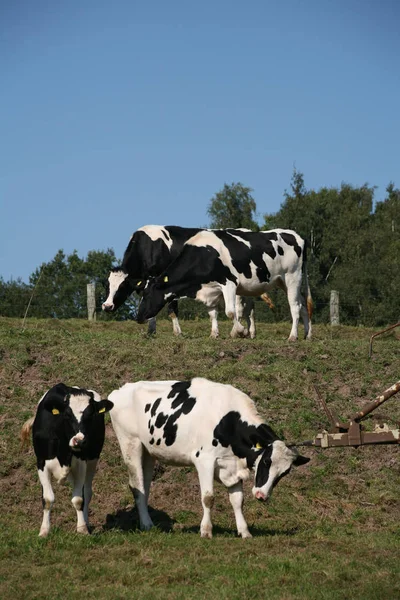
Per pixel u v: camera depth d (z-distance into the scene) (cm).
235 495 1188
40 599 887
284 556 1049
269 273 2156
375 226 6850
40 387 1786
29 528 1284
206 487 1166
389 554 1075
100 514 1373
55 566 1009
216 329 2150
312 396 1759
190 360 1892
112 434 1614
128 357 1897
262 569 982
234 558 1039
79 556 1059
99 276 5934
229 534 1205
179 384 1258
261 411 1677
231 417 1173
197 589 910
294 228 6625
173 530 1276
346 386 1817
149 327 2245
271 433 1155
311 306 2266
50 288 4181
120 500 1416
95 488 1448
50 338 2053
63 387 1226
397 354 1995
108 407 1179
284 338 2475
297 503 1417
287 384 1800
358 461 1548
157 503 1418
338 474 1516
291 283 2211
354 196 7775
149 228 2242
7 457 1527
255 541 1139
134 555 1071
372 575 966
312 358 1934
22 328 2230
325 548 1110
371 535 1223
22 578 966
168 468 1518
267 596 881
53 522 1340
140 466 1281
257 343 2014
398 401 1755
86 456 1207
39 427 1194
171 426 1213
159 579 948
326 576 954
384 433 1071
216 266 2094
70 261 5947
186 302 4288
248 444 1160
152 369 1839
